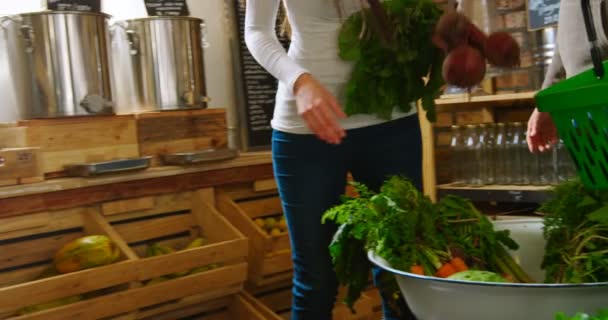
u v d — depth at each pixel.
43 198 1.76
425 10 1.27
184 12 2.31
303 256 1.43
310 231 1.41
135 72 2.10
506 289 0.74
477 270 0.93
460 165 2.66
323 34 1.37
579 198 0.97
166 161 2.03
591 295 0.73
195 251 1.84
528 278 1.01
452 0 1.02
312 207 1.40
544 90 0.88
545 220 1.01
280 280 2.14
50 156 1.81
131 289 1.74
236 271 1.93
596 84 0.79
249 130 2.51
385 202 0.99
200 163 2.05
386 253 0.93
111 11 2.28
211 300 2.02
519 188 2.42
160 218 2.05
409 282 0.85
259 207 2.28
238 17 2.51
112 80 1.99
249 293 2.17
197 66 2.14
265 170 2.26
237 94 2.53
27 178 1.71
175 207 2.07
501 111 2.76
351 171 1.48
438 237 1.00
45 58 1.82
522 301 0.74
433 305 0.82
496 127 2.58
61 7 1.96
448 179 2.71
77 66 1.86
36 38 1.81
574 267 0.91
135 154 1.98
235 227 2.11
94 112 1.88
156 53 2.07
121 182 1.91
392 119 1.41
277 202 2.33
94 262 1.74
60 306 1.65
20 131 1.76
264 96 2.55
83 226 1.91
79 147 1.86
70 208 1.88
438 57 1.30
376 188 1.46
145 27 2.06
